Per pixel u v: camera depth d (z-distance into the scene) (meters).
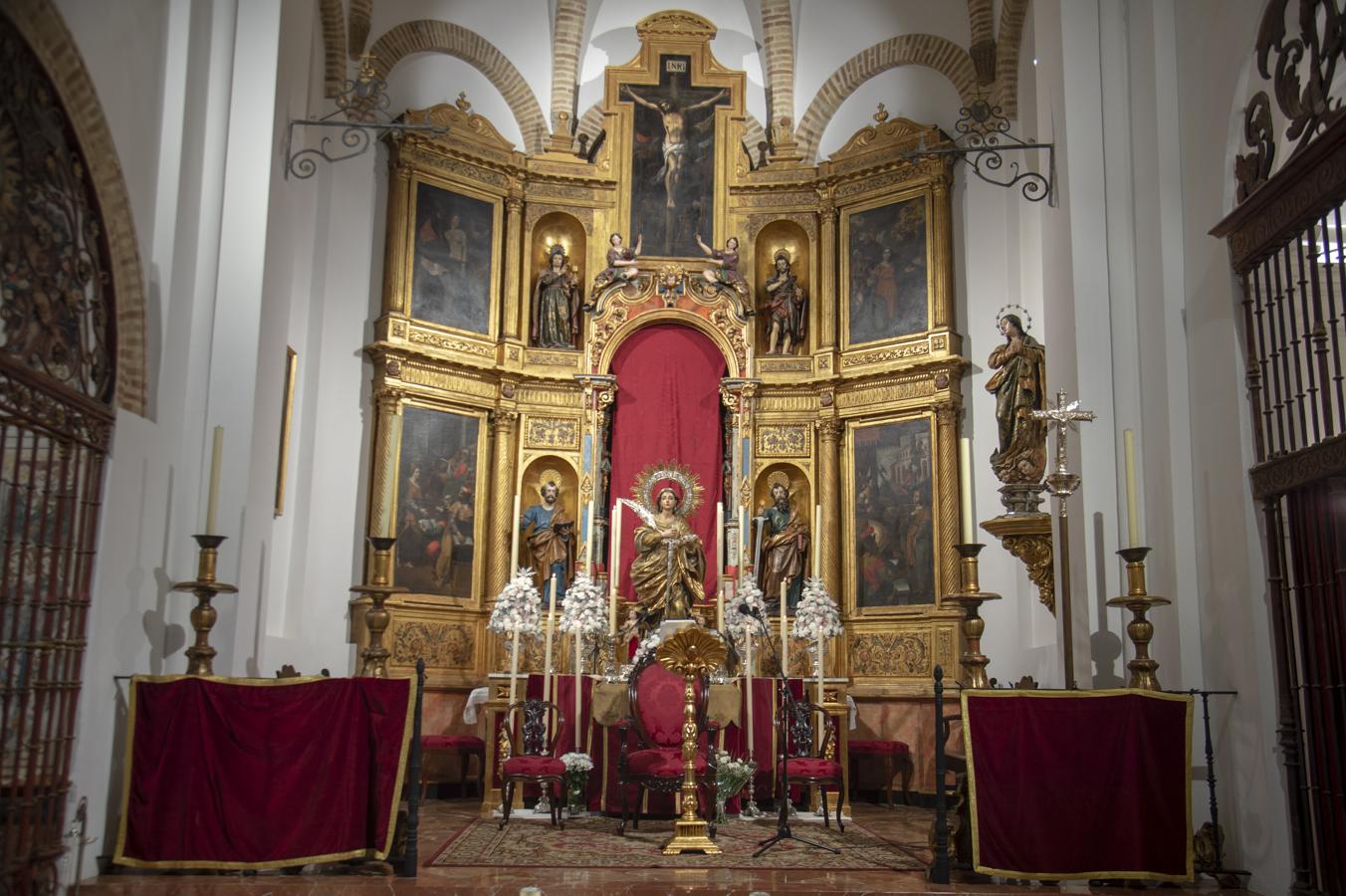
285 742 7.63
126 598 8.26
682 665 8.93
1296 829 7.45
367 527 13.90
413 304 14.58
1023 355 12.23
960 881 7.61
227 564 9.30
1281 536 7.82
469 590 14.59
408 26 15.29
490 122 15.68
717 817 10.48
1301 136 7.61
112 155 8.16
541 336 15.62
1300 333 8.72
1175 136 9.34
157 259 8.98
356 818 7.66
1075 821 7.49
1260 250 7.94
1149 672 7.84
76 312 7.86
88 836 7.55
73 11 7.60
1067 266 9.79
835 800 11.49
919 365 14.57
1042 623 12.91
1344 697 6.98
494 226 15.52
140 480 8.48
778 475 15.53
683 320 15.65
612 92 16.31
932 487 14.36
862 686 14.35
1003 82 14.86
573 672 13.29
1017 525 10.83
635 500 15.27
